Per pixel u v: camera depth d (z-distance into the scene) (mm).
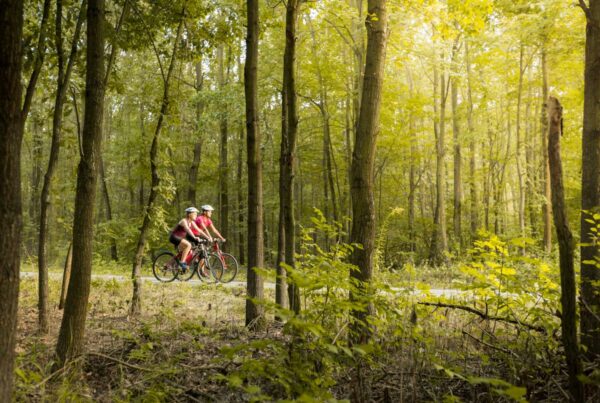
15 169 2650
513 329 5207
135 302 7703
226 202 24828
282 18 17781
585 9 4457
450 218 28312
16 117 2646
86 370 4508
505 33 15562
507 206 28422
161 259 13414
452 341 4812
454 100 23578
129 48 8039
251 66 6754
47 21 6238
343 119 23141
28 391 3449
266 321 6574
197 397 3865
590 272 4141
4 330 2602
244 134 25281
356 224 4953
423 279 12664
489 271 4223
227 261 13367
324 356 3316
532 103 24422
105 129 29188
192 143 22906
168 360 4402
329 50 19828
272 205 24594
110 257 23453
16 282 2664
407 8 7242
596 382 2988
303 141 24266
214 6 8398
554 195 3094
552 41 15234
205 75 23453
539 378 3953
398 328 3920
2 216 2602
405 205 27750
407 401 3664
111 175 26047
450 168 32938
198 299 9594
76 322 4480
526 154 26797
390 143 22844
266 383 3916
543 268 4074
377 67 5121
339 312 3570
